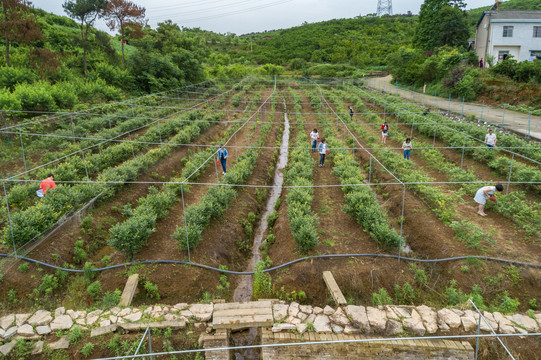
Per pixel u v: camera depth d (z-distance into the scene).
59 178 14.91
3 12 27.47
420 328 8.47
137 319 8.58
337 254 11.23
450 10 46.97
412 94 42.66
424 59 45.97
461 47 44.84
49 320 8.52
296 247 11.77
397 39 79.50
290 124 33.22
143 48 42.19
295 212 12.61
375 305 9.59
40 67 28.00
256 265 11.59
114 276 10.24
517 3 70.62
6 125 19.25
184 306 9.16
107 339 8.10
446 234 12.25
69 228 11.79
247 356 8.80
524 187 15.64
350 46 73.94
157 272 10.38
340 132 28.31
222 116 32.38
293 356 8.22
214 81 49.28
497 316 8.90
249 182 18.11
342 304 9.30
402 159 18.67
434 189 14.98
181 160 20.70
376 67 66.56
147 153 19.19
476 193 13.69
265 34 122.44
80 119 23.14
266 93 49.09
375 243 12.05
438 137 24.55
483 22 41.41
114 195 14.88
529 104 29.52
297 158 20.20
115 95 31.31
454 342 8.24
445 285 10.52
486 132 21.44
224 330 8.53
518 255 10.84
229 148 23.80
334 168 18.39
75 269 10.60
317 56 73.62
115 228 10.51
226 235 13.01
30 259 10.02
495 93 32.94
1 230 10.98
